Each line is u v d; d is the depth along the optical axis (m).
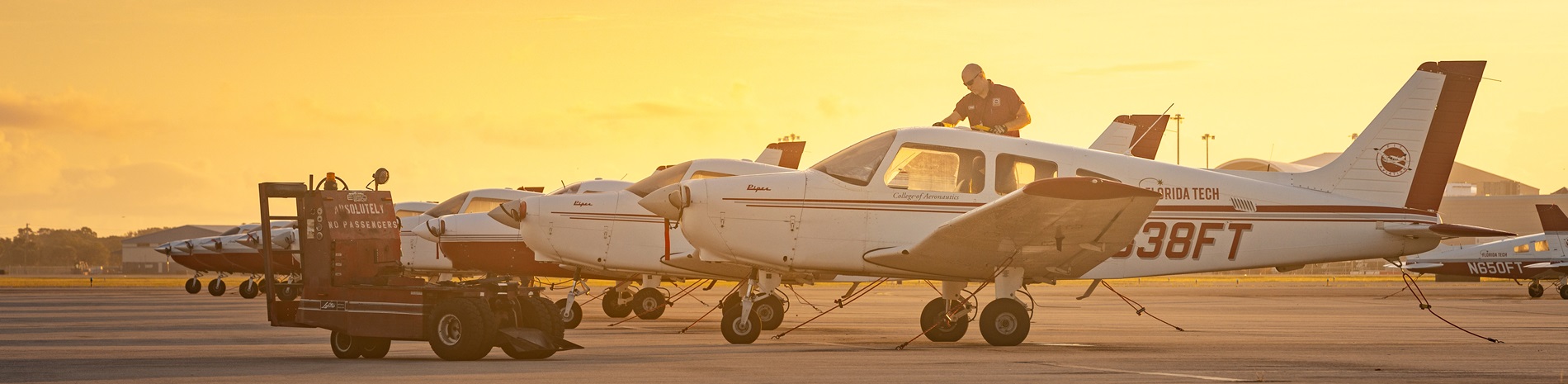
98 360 15.52
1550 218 62.03
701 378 12.92
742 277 25.00
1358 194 21.62
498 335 15.70
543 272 28.81
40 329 23.42
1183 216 20.42
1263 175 21.62
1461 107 21.89
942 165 19.75
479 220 28.88
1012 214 17.09
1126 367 14.66
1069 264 19.38
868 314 34.19
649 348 18.34
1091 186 16.25
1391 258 21.81
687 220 19.94
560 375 13.27
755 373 13.55
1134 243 20.34
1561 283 57.75
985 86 22.67
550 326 16.08
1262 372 14.12
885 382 12.55
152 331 22.78
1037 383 12.55
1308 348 18.77
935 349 18.02
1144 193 16.44
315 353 17.12
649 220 24.50
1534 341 20.95
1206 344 19.56
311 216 16.56
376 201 16.92
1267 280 104.94
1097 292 63.22
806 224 19.64
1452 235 21.41
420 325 15.59
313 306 16.34
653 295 28.97
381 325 15.75
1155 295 58.53
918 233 19.45
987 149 19.69
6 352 17.09
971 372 13.74
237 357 16.22
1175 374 13.63
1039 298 52.09
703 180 20.17
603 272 27.78
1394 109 21.88
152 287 70.31
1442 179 21.78
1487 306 42.66
